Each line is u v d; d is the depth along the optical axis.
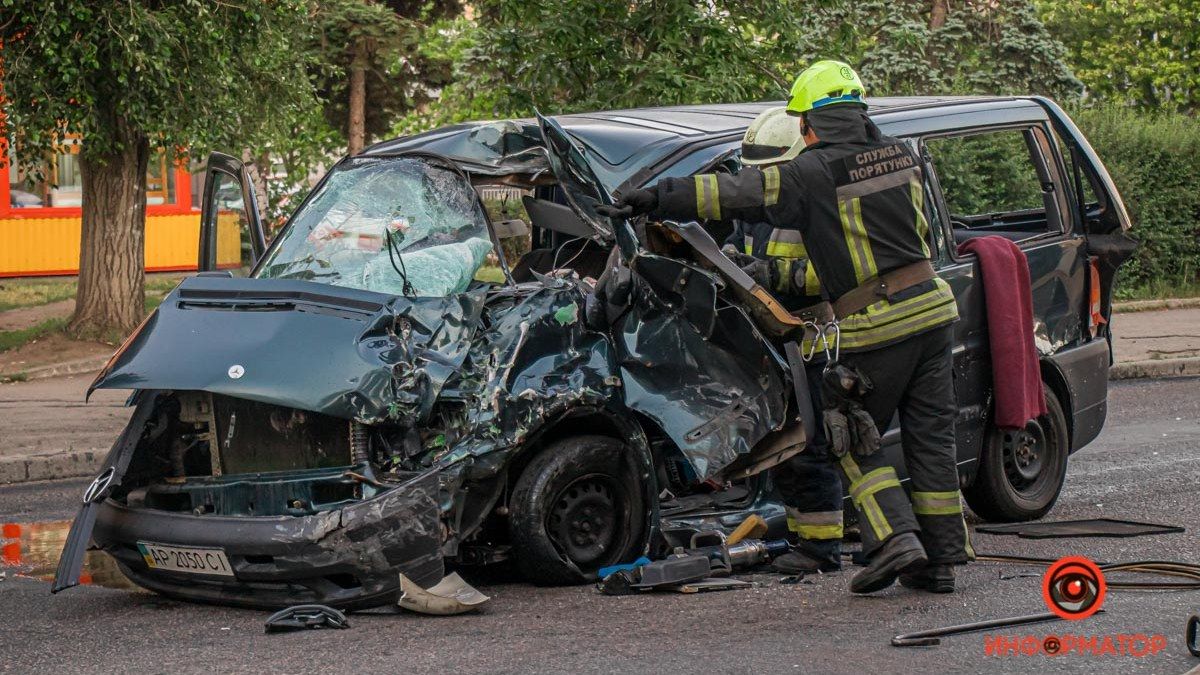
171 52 16.12
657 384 6.43
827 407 6.02
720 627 5.63
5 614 6.43
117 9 15.59
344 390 5.93
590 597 6.23
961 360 7.63
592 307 6.46
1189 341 16.91
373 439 6.14
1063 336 8.43
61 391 14.84
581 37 15.19
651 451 6.83
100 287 17.72
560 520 6.41
